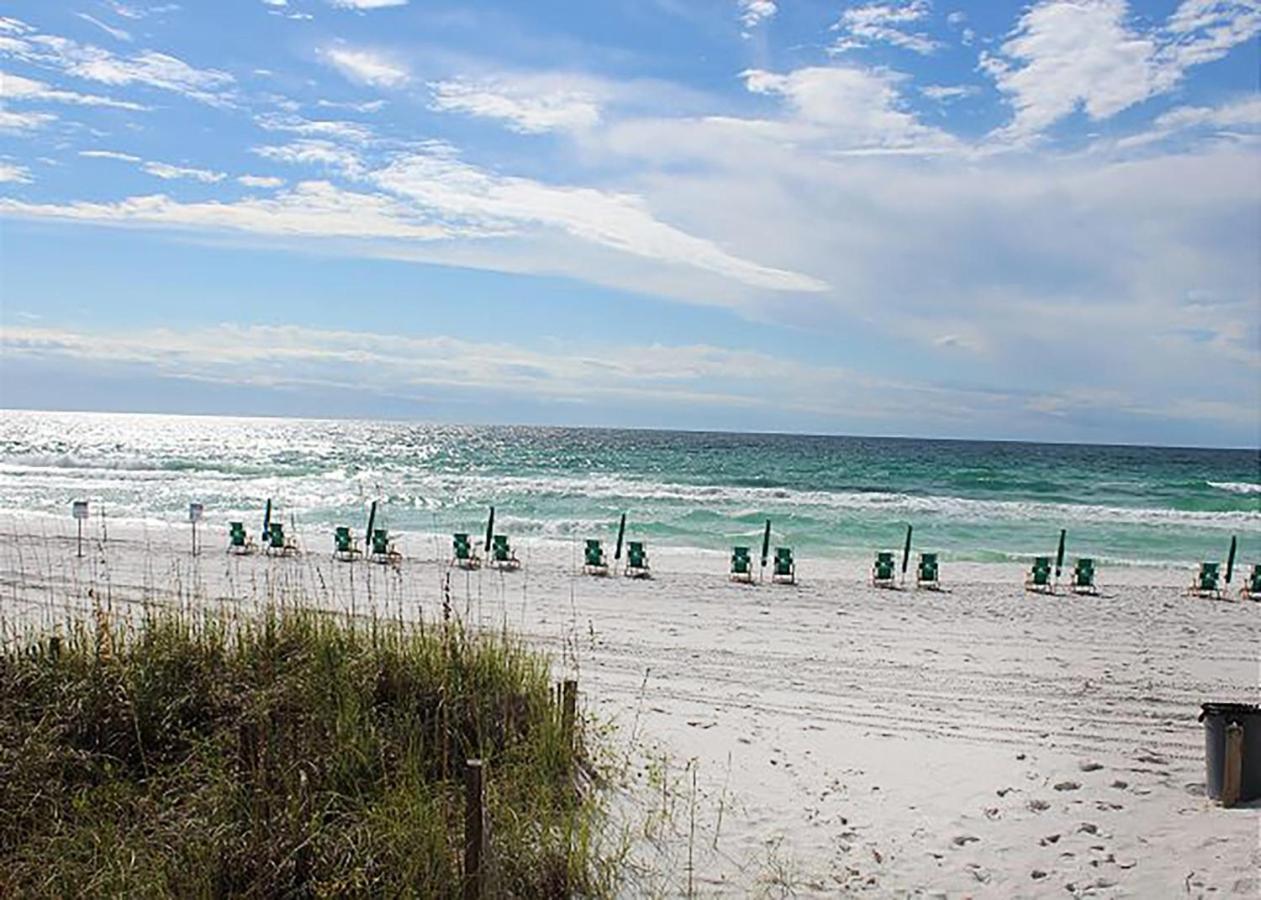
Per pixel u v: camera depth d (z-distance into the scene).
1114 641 14.70
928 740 9.15
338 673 7.38
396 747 6.61
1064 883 6.12
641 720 9.28
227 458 58.84
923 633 14.86
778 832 6.77
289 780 5.93
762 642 13.73
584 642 13.20
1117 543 28.23
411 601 16.11
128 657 7.46
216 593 15.83
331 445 82.12
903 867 6.33
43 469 47.03
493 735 7.20
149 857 5.47
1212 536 29.69
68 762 6.41
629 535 27.42
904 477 53.66
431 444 89.44
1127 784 7.93
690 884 5.94
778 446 99.50
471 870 5.36
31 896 5.19
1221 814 7.23
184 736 6.62
